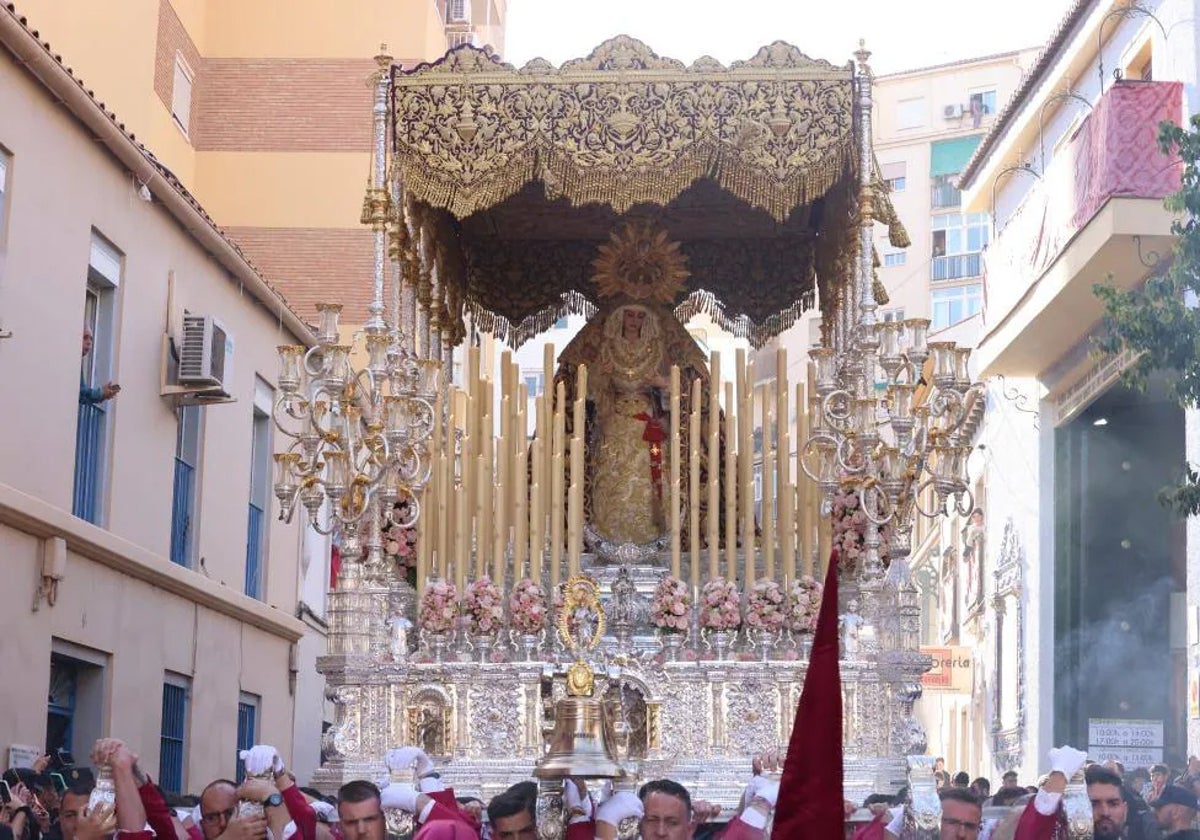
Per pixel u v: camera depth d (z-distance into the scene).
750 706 10.66
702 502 12.30
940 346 10.20
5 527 12.61
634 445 12.45
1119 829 7.85
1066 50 22.25
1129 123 17.44
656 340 12.72
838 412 10.55
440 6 27.17
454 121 11.31
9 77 12.70
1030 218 21.25
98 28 18.64
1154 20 18.83
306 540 22.09
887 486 10.20
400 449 10.58
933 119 40.69
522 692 10.73
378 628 10.95
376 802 7.15
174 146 22.75
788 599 11.28
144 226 15.75
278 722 20.47
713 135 11.19
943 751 34.56
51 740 14.40
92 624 14.38
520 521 11.56
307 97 24.23
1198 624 17.03
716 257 13.67
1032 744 23.78
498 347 34.78
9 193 12.79
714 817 9.53
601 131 11.25
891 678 10.48
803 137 11.18
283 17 24.39
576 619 10.92
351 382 10.41
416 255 12.05
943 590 35.16
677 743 10.63
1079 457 23.45
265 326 19.73
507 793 7.69
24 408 13.05
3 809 9.75
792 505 11.52
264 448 20.09
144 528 15.89
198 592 16.97
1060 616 23.30
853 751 10.45
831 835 4.30
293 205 23.94
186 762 17.00
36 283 13.28
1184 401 14.02
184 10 23.06
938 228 40.34
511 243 13.62
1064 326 20.88
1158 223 17.22
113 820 6.27
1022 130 24.61
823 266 12.98
